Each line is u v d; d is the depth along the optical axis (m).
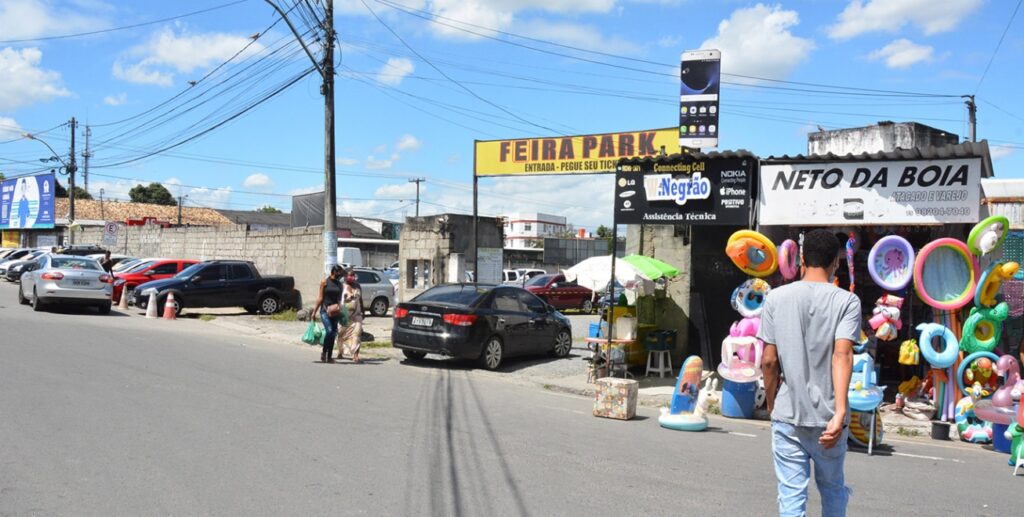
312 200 34.53
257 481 5.67
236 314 22.53
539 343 14.53
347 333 13.45
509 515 5.11
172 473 5.79
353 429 7.57
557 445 7.32
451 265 21.72
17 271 33.03
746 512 5.37
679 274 13.30
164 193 86.50
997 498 6.12
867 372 8.12
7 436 6.63
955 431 9.03
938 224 10.05
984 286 9.02
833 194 10.45
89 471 5.75
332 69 17.45
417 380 11.48
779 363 3.94
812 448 3.79
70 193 40.75
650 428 8.60
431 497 5.45
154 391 9.01
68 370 10.11
